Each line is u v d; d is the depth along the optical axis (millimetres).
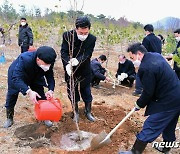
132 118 5297
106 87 7508
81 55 4559
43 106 3801
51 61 3785
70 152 3934
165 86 3523
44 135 4383
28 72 4137
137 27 18359
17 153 3922
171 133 4000
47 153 3924
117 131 4625
